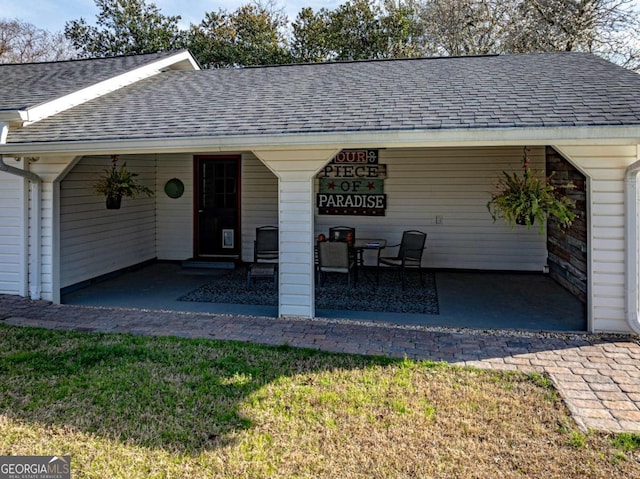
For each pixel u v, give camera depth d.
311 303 5.52
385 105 5.45
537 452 2.73
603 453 2.71
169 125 5.48
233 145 4.98
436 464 2.62
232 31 18.73
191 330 5.07
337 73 7.69
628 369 3.94
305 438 2.88
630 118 4.29
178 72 8.87
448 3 16.83
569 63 6.89
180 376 3.79
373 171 8.95
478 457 2.68
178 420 3.10
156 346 4.49
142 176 9.27
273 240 8.50
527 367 4.00
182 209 9.73
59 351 4.35
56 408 3.25
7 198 6.55
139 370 3.90
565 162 6.87
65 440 2.87
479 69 7.08
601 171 4.75
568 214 5.32
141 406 3.29
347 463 2.63
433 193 8.77
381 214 8.97
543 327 5.24
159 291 7.21
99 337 4.78
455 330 5.11
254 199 9.45
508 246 8.55
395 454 2.71
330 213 9.13
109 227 8.20
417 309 6.06
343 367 3.97
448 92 5.82
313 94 6.34
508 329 5.16
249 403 3.32
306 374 3.83
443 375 3.81
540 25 15.01
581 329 5.16
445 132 4.51
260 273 7.45
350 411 3.20
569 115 4.52
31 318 5.57
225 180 9.62
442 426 3.01
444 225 8.77
